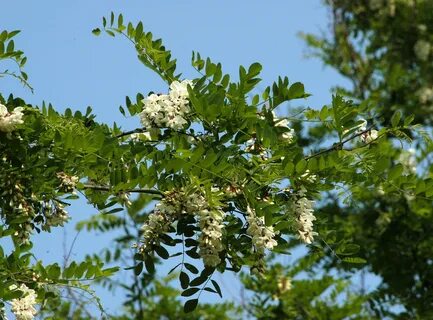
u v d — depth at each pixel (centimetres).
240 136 716
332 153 694
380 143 756
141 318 1385
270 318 1351
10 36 735
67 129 716
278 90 729
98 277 702
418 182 739
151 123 714
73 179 703
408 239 1342
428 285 1340
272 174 688
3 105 705
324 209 1332
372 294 1344
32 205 714
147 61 763
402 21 1534
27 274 702
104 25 766
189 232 688
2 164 705
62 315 1042
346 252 742
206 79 740
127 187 682
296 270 1347
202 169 674
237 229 685
